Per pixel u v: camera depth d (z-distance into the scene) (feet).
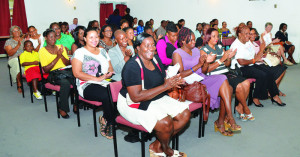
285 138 8.89
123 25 15.66
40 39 16.11
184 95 8.13
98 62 9.31
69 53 15.06
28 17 30.89
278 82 12.89
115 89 7.27
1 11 28.68
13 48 14.83
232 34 28.81
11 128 9.97
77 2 35.27
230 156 7.73
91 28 9.05
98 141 8.83
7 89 15.67
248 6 27.07
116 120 7.23
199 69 8.60
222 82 8.65
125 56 10.05
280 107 11.98
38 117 11.09
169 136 6.43
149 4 36.47
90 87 8.61
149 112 6.25
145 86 6.35
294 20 24.27
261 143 8.54
